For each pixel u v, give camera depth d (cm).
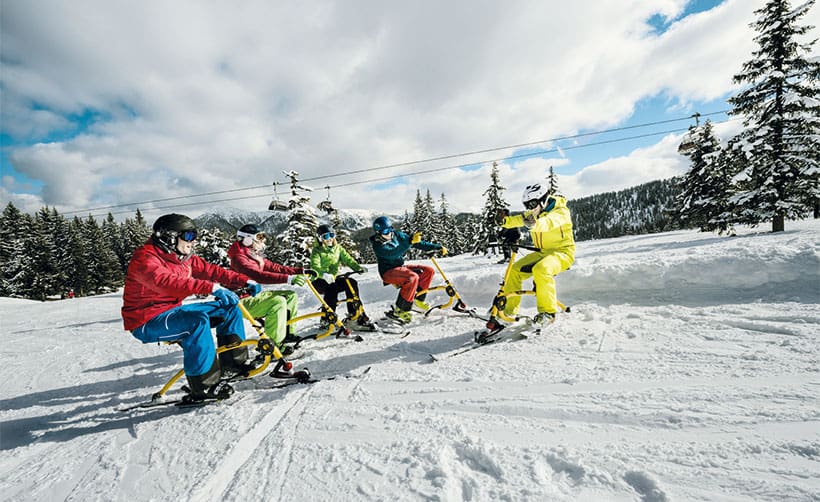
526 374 245
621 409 185
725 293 350
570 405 196
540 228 342
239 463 185
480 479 148
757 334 258
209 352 263
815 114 1121
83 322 802
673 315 319
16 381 379
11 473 204
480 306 493
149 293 264
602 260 547
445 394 233
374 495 147
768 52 1216
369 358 329
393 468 163
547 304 335
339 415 222
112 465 201
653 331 291
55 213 4409
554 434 174
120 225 5756
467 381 249
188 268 295
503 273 529
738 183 1253
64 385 352
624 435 166
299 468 173
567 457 153
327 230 473
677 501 124
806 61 1128
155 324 260
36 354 492
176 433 228
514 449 165
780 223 1139
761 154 1191
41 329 745
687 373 214
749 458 140
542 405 201
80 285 4056
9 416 287
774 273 334
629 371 228
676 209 1892
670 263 395
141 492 174
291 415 231
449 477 151
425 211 4119
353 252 2516
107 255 4434
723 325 281
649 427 169
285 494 156
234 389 284
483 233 2698
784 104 1154
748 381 196
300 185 2119
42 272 3678
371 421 210
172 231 267
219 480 173
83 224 5097
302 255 2086
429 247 459
